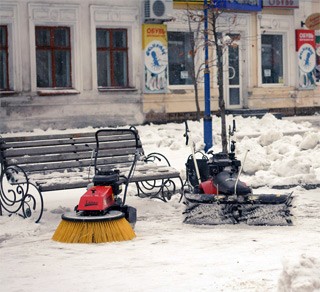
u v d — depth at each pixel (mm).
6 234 15000
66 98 37219
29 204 18609
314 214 16984
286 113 46000
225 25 42625
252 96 44375
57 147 18422
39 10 36438
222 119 27859
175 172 18516
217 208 15578
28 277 11062
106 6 38312
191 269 11156
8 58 36031
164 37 40031
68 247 13461
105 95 38438
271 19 44938
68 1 37156
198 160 18516
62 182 16500
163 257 12234
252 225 15375
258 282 9938
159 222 16203
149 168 18766
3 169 17469
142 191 19781
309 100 47094
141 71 39688
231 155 16281
